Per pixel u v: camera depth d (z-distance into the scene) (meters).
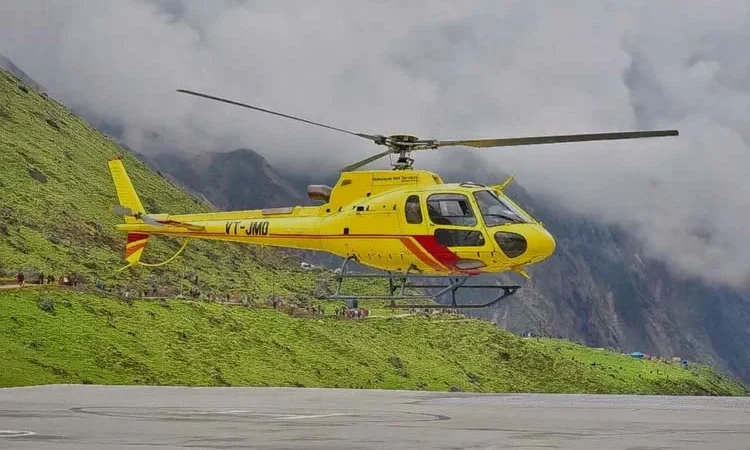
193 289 197.88
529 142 32.56
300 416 22.91
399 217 35.34
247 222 40.41
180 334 132.88
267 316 163.38
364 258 36.78
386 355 174.12
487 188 35.41
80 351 108.88
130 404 27.38
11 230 182.00
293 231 38.56
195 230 42.22
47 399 29.64
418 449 15.39
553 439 17.33
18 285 127.94
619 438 17.67
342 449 15.31
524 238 33.78
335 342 164.38
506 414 24.48
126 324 126.31
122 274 187.25
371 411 25.25
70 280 138.62
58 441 16.19
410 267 36.00
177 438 16.89
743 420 22.75
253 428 19.17
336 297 36.19
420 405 28.92
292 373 138.12
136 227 44.09
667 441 17.16
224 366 127.69
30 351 103.19
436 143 35.44
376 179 36.88
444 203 34.84
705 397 37.06
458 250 34.34
